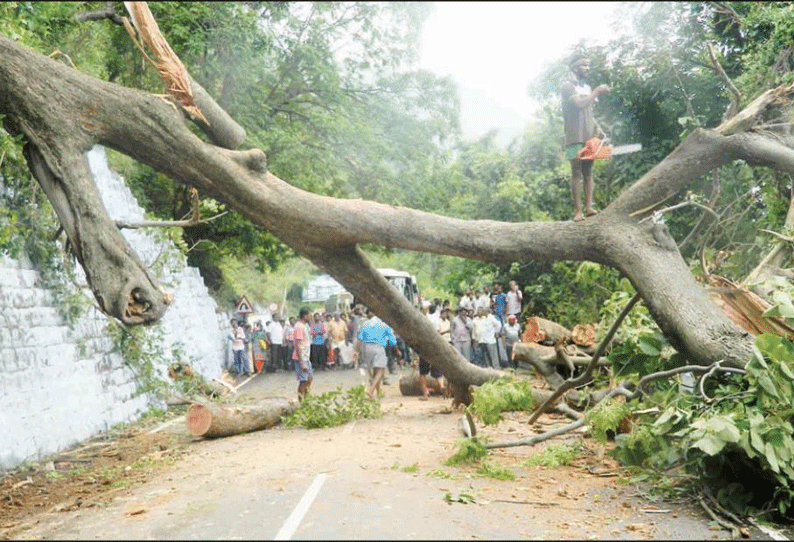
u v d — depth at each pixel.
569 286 17.84
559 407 11.54
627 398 8.61
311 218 10.02
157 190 24.17
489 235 10.15
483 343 18.28
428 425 11.47
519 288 20.62
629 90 14.97
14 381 10.20
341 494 6.41
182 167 9.77
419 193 26.95
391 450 9.03
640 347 8.73
